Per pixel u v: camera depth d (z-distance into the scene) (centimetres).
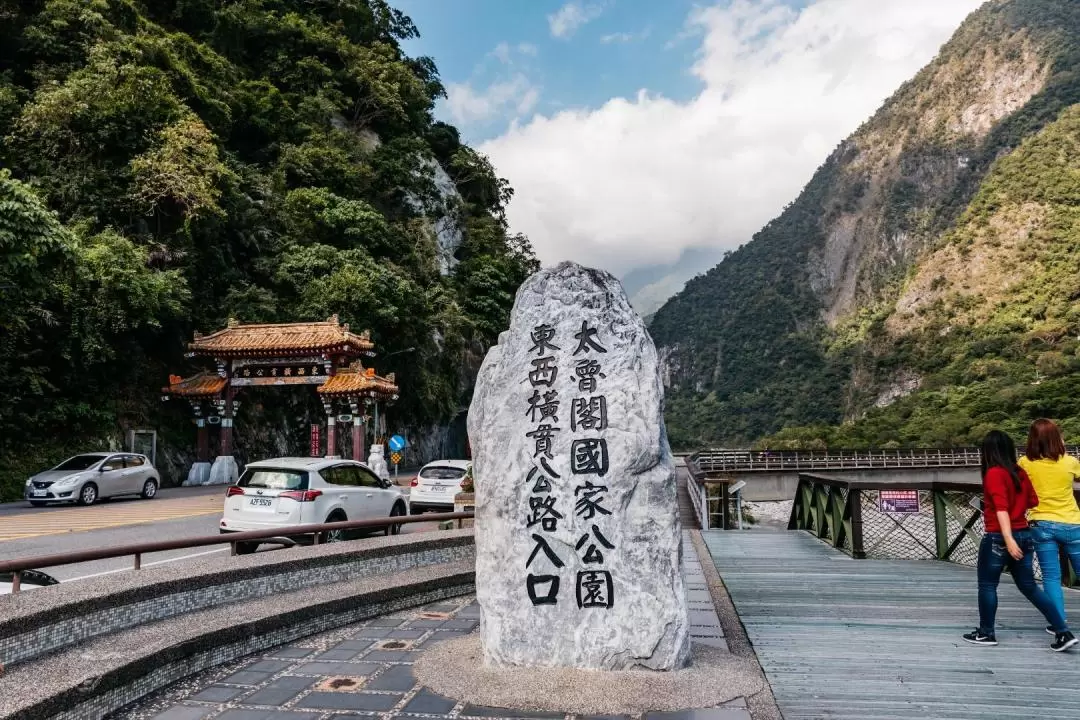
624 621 447
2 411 1880
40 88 2380
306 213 3438
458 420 4400
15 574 486
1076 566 500
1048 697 411
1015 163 10831
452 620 624
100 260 2048
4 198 1534
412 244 4075
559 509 463
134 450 2195
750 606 659
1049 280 8731
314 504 979
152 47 2738
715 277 17775
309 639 560
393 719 388
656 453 463
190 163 2464
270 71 4162
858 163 17062
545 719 385
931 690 424
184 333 2595
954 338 9131
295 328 2452
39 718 341
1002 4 16175
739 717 381
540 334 494
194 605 550
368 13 5006
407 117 4809
